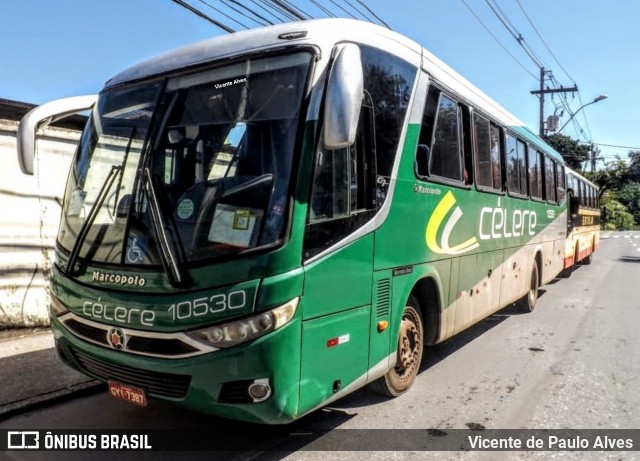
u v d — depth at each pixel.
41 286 7.16
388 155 4.31
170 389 3.41
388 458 3.91
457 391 5.31
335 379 3.68
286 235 3.25
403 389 5.09
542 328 8.20
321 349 3.52
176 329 3.27
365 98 4.02
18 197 6.86
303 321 3.34
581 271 16.88
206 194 3.46
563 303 10.52
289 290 3.22
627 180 57.06
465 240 5.93
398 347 4.91
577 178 15.38
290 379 3.26
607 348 7.03
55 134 7.20
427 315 5.39
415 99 4.74
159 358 3.35
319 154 3.47
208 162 3.57
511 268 7.81
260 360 3.15
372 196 4.06
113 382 3.69
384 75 4.30
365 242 3.97
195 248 3.32
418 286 5.27
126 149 3.88
